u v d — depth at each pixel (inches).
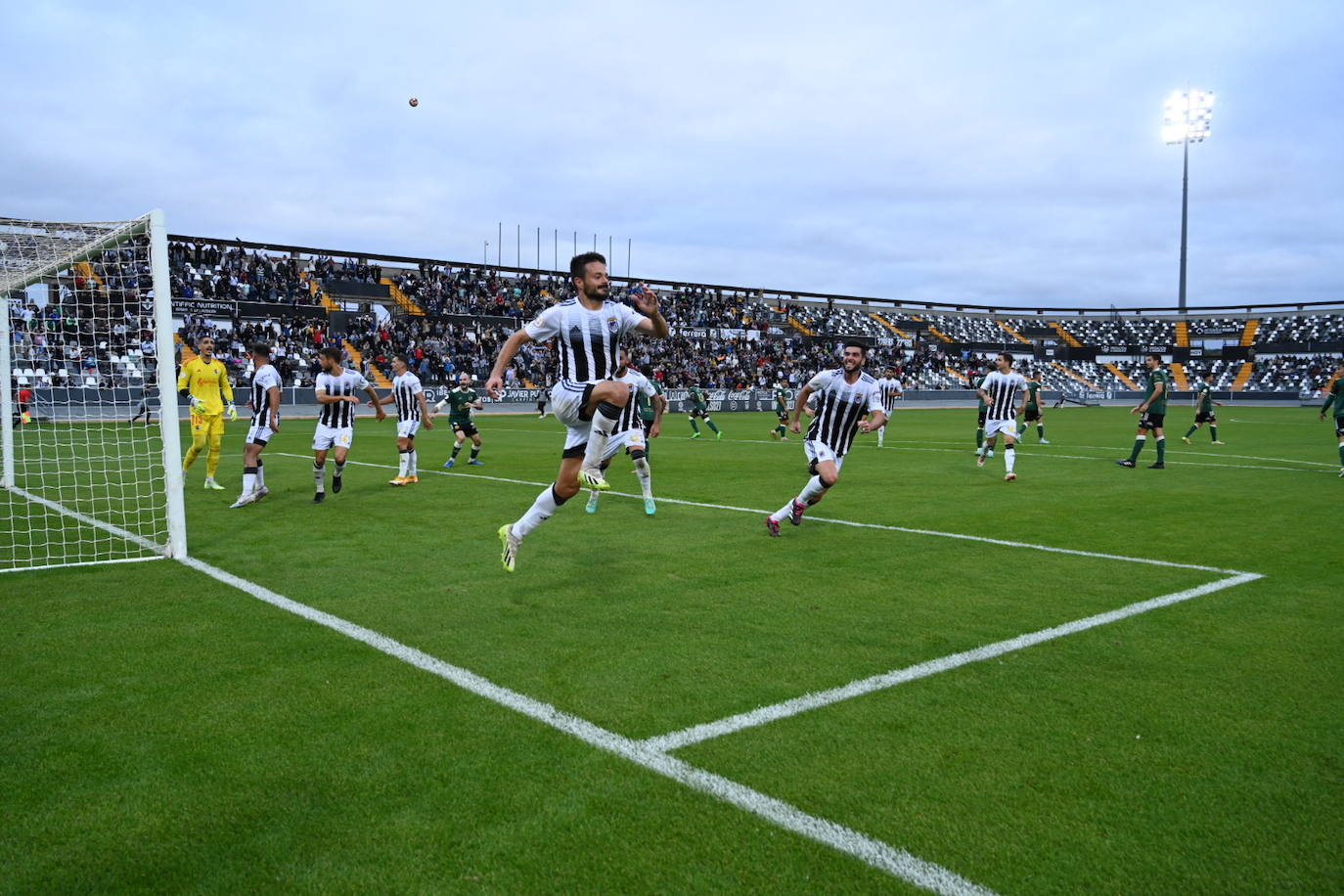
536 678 150.7
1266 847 97.3
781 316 2230.6
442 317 1573.6
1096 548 268.4
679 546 270.1
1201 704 138.9
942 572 233.5
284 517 326.3
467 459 586.9
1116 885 90.4
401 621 185.5
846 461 576.7
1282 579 225.6
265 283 1432.1
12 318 407.8
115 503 370.9
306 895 88.6
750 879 91.2
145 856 95.5
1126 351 2416.3
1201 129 2229.3
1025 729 129.3
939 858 95.3
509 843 97.8
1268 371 2219.5
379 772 114.8
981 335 2448.3
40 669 154.3
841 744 123.6
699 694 143.4
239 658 160.6
